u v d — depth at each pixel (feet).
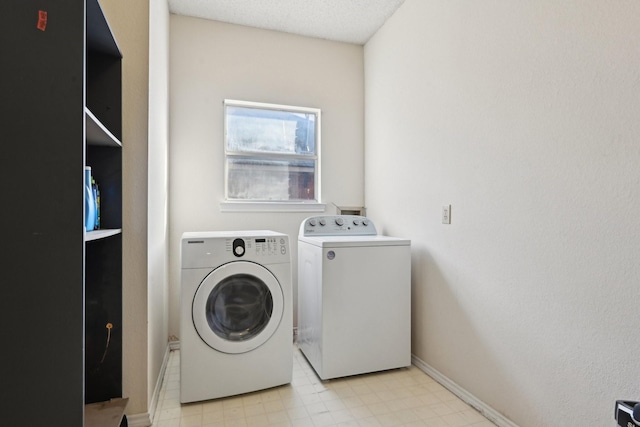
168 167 8.19
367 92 9.78
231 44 8.88
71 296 2.78
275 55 9.25
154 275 6.02
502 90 5.27
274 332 6.39
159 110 6.60
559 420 4.41
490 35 5.49
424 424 5.35
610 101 3.84
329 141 9.77
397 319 7.14
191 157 8.54
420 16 7.34
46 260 2.75
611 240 3.84
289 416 5.56
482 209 5.68
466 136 6.03
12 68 2.72
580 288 4.17
